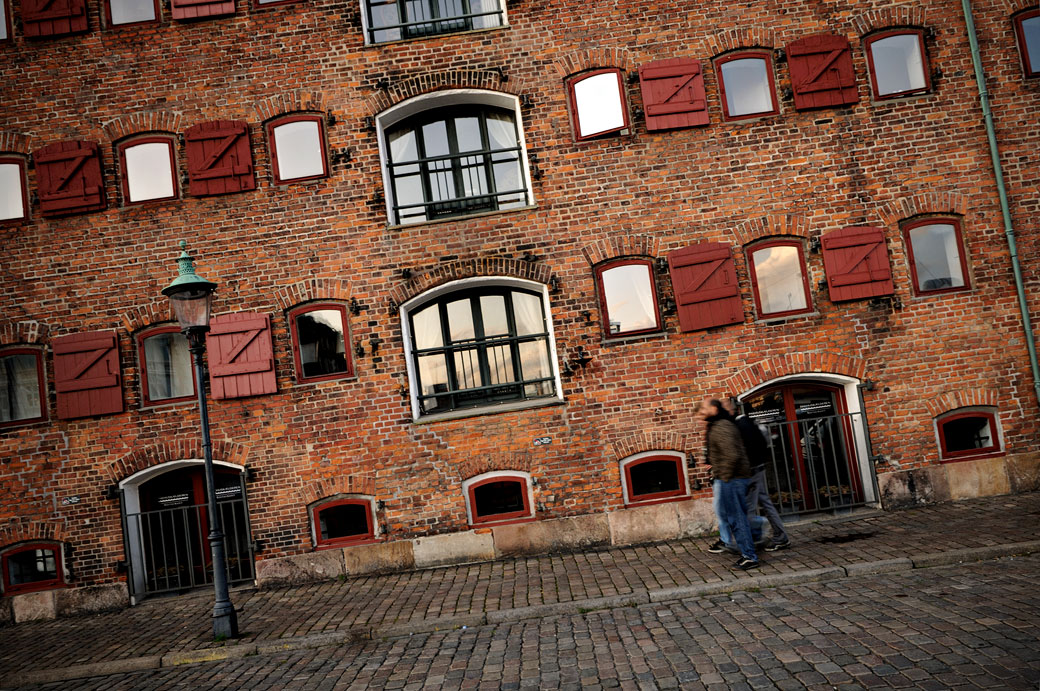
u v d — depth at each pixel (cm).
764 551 812
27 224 995
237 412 982
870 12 1023
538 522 962
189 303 748
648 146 1012
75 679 677
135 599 962
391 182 1052
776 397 1023
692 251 995
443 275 998
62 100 1006
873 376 986
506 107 1060
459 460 976
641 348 990
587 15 1025
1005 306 991
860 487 997
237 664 657
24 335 984
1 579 958
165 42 1017
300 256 1003
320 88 1020
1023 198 1002
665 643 567
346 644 684
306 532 966
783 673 476
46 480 968
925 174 1007
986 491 966
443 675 554
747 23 1023
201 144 1005
